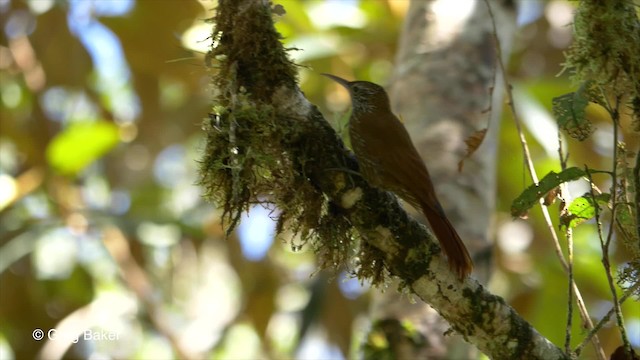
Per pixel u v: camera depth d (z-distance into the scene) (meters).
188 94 14.38
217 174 5.53
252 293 13.37
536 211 11.37
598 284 11.18
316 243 5.83
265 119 5.39
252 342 15.35
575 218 5.67
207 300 13.99
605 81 5.50
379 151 6.23
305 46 11.77
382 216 5.42
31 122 13.16
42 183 11.89
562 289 11.45
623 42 5.45
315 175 5.52
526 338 5.30
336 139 5.55
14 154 13.84
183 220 12.02
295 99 5.45
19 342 13.25
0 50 13.45
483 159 7.96
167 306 13.82
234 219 5.53
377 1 12.72
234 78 5.38
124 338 14.27
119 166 14.82
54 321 13.34
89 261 13.20
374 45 12.63
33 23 13.41
